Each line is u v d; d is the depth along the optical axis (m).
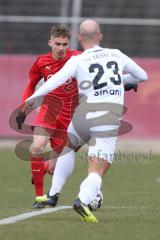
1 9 68.50
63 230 18.62
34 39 66.69
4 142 57.19
